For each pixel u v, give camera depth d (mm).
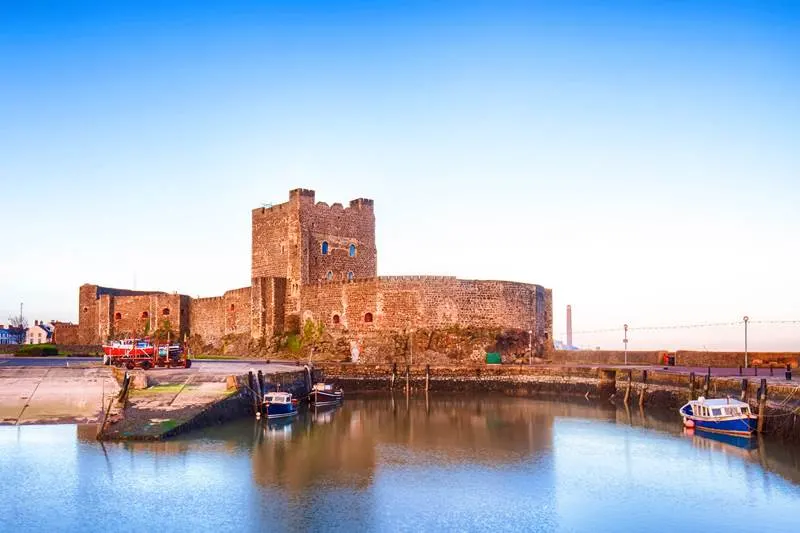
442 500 38156
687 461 46000
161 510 35594
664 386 68438
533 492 39656
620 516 35781
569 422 61281
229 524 34125
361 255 105688
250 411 62906
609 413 66438
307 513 35812
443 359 88375
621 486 40750
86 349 104125
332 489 39812
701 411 55469
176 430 49938
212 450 47500
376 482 41344
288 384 72250
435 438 54094
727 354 77812
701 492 39469
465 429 58062
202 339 112438
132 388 59875
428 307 89750
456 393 83375
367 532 33469
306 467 44406
